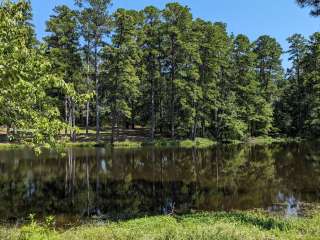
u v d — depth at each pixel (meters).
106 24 50.59
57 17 50.66
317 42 65.94
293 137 66.75
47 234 9.47
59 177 25.28
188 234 9.58
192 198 19.27
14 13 9.13
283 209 16.70
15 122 10.55
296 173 26.81
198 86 56.62
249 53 65.56
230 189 21.47
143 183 23.39
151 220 14.16
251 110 64.62
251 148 47.06
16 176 25.38
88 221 14.98
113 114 49.78
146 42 56.56
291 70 76.50
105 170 28.38
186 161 33.75
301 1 18.33
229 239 9.38
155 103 59.44
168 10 55.56
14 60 8.60
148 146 47.56
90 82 55.22
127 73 49.19
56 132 11.52
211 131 62.66
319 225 12.33
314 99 65.19
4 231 11.03
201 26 59.53
